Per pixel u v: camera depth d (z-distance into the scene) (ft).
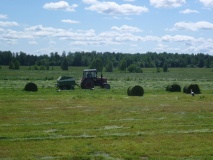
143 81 234.38
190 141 54.03
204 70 543.39
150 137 56.65
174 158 44.75
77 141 53.62
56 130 62.13
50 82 207.72
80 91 142.41
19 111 84.02
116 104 98.02
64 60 491.72
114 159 44.34
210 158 44.96
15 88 155.22
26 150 48.01
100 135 58.18
